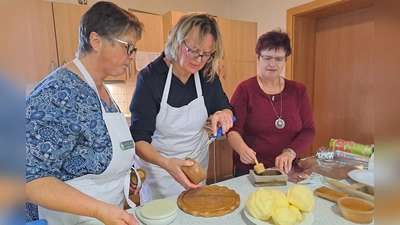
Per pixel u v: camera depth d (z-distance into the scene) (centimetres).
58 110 65
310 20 258
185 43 100
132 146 88
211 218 72
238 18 316
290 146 128
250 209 69
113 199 84
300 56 257
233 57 289
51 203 59
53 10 210
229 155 287
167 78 113
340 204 73
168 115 115
